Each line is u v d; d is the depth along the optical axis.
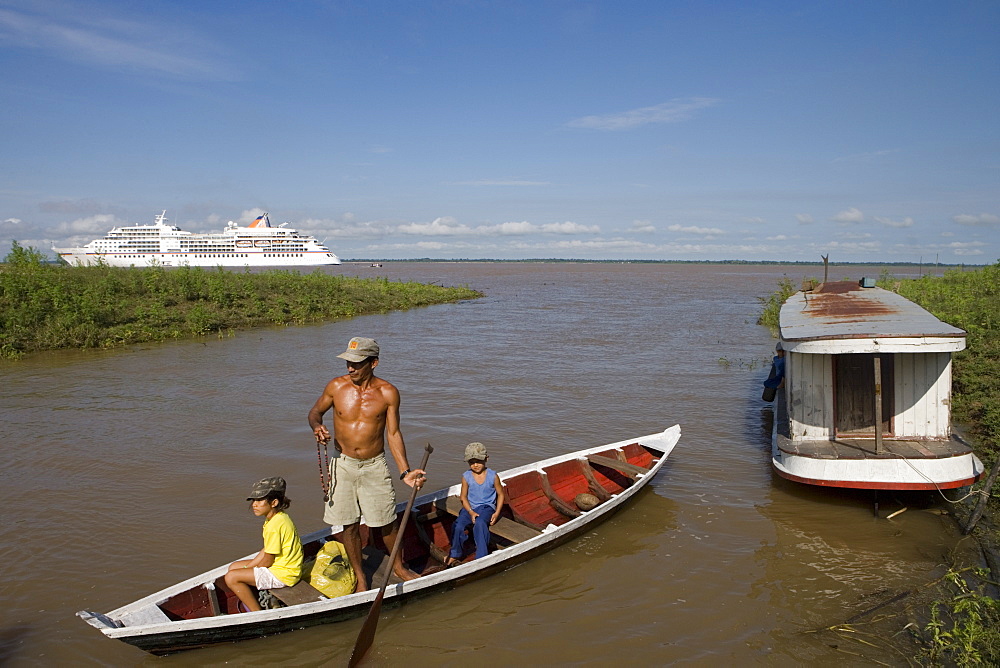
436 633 5.44
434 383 14.91
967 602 5.13
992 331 13.62
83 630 5.42
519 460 9.69
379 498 5.67
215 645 5.11
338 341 21.22
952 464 7.18
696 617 5.65
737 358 18.33
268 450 9.98
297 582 5.55
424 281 77.25
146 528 7.29
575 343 21.47
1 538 7.00
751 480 8.81
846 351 7.16
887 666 4.90
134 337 20.66
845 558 6.63
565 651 5.20
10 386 14.15
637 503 8.09
